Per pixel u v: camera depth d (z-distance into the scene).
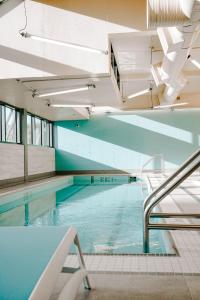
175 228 2.82
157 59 9.45
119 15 6.41
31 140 12.41
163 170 13.76
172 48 5.95
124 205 7.11
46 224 5.38
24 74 6.68
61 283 2.10
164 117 14.55
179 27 5.00
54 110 11.62
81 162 15.00
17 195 7.91
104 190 10.08
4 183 9.48
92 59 6.50
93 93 8.66
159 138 14.58
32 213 6.46
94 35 6.51
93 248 3.83
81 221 5.52
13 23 6.75
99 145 14.91
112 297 1.89
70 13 6.61
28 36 5.58
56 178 12.19
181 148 14.45
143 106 14.02
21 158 10.85
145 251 2.90
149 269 2.33
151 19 4.27
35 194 9.28
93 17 6.51
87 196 8.77
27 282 1.18
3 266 1.35
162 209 4.76
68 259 2.61
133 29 6.36
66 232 1.82
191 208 4.83
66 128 15.09
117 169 14.80
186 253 2.68
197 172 12.41
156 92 13.52
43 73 6.64
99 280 2.16
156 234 4.40
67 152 15.07
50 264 1.34
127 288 2.02
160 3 4.01
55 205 7.36
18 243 1.64
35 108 11.10
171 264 2.43
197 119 14.37
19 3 6.75
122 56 9.18
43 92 8.22
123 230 4.78
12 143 10.14
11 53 6.73
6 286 1.15
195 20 4.27
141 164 14.66
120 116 14.81
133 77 11.03
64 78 6.86
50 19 6.65
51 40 5.62
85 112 13.55
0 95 8.62
